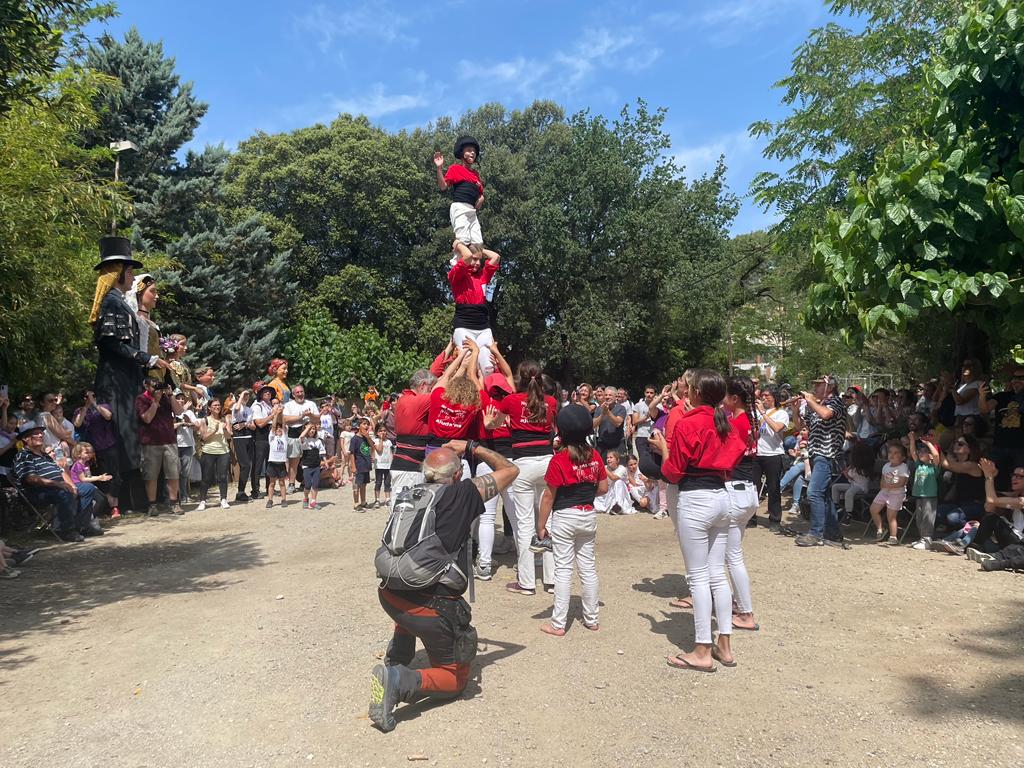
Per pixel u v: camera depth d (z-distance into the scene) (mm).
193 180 22297
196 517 10859
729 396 5723
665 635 5316
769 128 15008
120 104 21875
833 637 5227
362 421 11594
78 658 4980
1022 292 7055
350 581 6848
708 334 36469
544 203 31609
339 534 9328
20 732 3893
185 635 5406
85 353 16078
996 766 3428
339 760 3562
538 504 6672
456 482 4277
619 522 10086
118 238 10547
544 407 6434
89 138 21312
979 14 7273
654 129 32250
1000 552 7117
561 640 5234
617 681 4477
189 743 3754
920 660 4770
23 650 5148
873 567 7227
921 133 10336
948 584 6574
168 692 4383
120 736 3836
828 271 8102
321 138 32906
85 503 9273
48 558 8102
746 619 5414
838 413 8281
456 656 4078
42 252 10445
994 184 6941
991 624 5457
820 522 8297
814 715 3990
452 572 4000
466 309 7418
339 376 23125
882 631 5344
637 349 36281
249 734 3842
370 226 33500
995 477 8352
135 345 10570
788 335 33688
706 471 4648
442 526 4023
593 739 3750
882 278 7566
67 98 11586
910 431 8789
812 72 14656
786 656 4871
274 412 11914
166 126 22359
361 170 31938
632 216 30391
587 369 33031
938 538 8336
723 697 4234
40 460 9062
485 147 37219
